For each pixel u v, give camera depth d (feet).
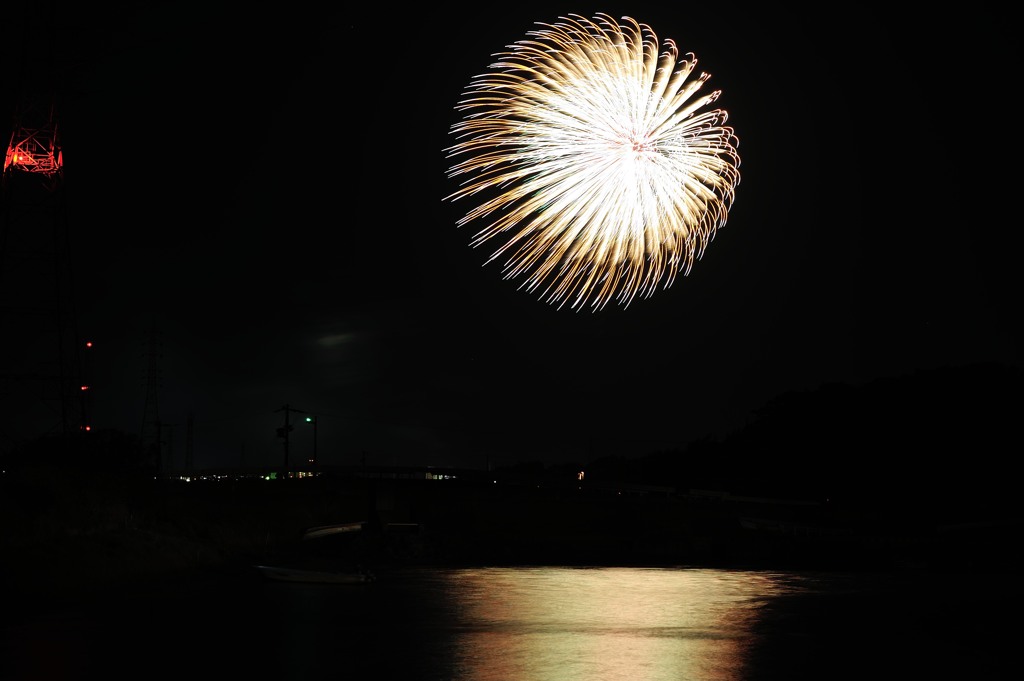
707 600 196.65
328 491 358.23
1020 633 151.74
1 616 143.43
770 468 524.11
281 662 116.78
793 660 126.82
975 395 470.80
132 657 117.29
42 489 190.80
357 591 199.31
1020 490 437.58
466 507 369.09
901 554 329.52
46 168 250.78
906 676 118.62
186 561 204.54
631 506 384.88
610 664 120.16
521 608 176.55
